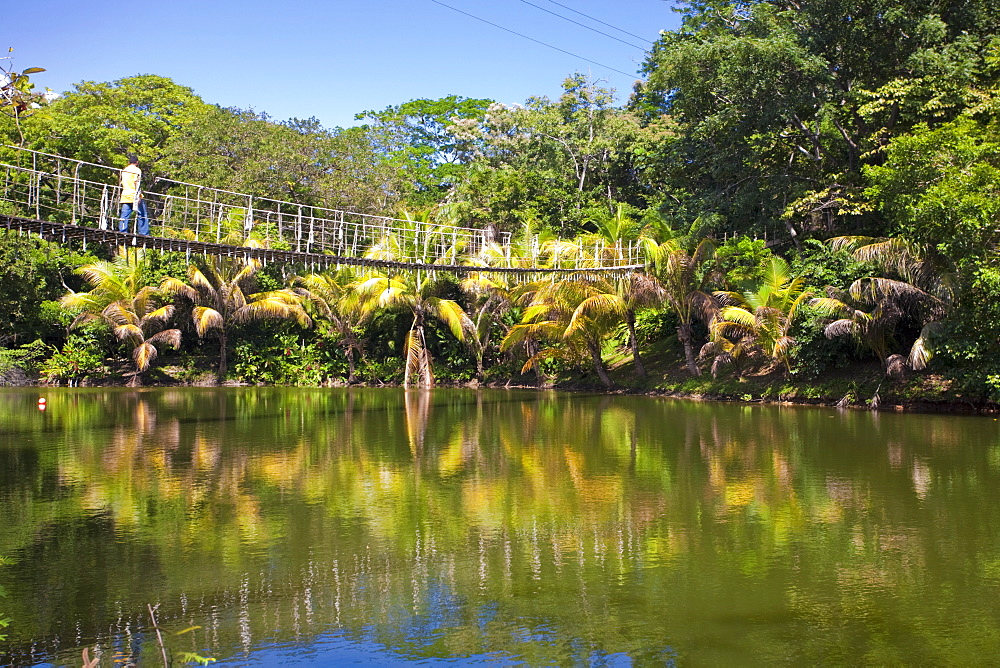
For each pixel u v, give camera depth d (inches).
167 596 310.2
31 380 1412.4
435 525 408.2
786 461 578.9
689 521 414.0
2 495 478.0
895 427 741.9
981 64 1021.8
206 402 1113.4
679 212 1307.8
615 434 742.5
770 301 1024.9
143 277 1446.9
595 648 264.2
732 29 1262.3
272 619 288.5
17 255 1256.2
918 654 257.0
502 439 717.3
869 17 1043.9
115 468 568.1
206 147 1621.6
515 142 1790.1
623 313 1179.9
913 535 383.2
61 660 256.4
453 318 1408.7
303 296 1524.4
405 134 2239.2
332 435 748.6
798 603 299.6
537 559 352.8
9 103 201.9
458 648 265.0
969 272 771.4
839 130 1165.7
